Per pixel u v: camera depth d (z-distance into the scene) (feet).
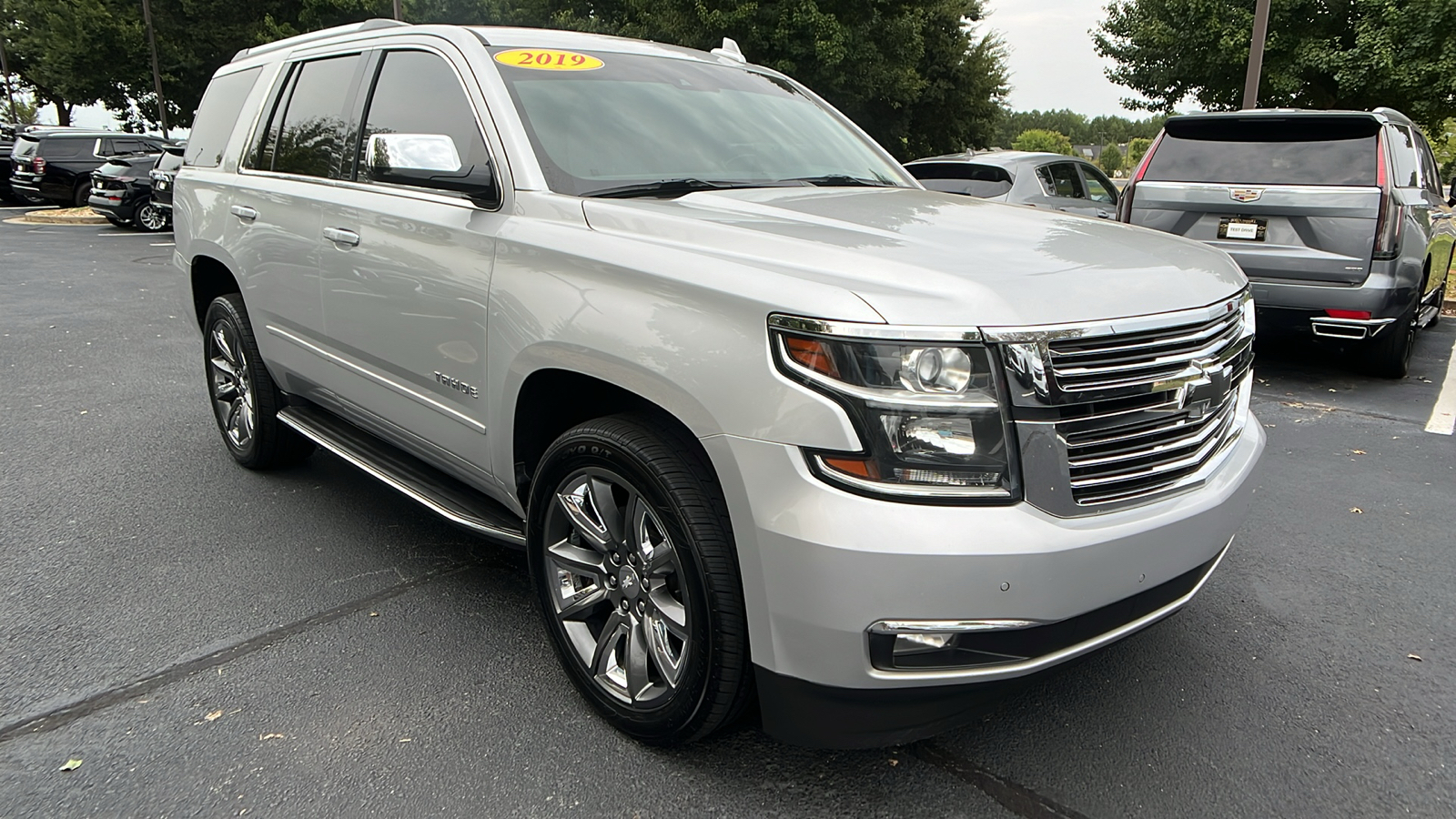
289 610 10.70
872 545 6.30
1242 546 12.85
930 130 95.86
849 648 6.57
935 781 7.86
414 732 8.46
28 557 11.93
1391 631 10.54
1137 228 9.52
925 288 6.64
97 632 10.12
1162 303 7.24
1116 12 56.44
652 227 8.09
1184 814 7.50
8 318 29.50
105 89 101.19
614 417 8.08
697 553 7.21
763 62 66.23
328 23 82.99
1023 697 9.14
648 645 8.05
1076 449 6.79
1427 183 26.50
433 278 9.73
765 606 6.86
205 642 9.96
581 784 7.79
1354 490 15.01
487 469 9.72
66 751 8.10
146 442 16.79
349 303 11.21
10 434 17.19
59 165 70.64
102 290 36.04
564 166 9.39
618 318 7.67
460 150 9.91
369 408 11.59
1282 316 20.99
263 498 14.14
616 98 10.61
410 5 74.74
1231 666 9.75
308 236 11.89
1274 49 49.24
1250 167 21.40
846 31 66.28
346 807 7.45
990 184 32.55
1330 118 20.70
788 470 6.57
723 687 7.36
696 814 7.45
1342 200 19.92
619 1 71.41
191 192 15.44
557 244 8.43
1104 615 7.07
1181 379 7.29
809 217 8.60
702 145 10.62
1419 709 9.00
